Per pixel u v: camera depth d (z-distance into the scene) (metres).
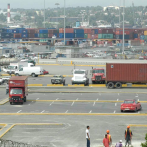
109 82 104.69
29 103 82.50
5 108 76.75
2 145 47.56
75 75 111.19
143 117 67.94
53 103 82.50
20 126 61.62
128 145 50.06
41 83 115.50
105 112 72.31
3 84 114.38
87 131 48.53
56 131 58.59
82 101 84.31
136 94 94.25
